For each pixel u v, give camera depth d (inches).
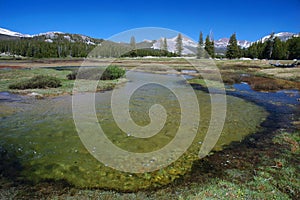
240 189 194.7
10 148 279.9
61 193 193.0
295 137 331.0
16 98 588.1
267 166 241.3
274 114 474.6
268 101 617.0
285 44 2491.4
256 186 200.4
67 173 226.1
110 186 205.2
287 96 698.2
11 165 240.1
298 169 233.0
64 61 2300.7
